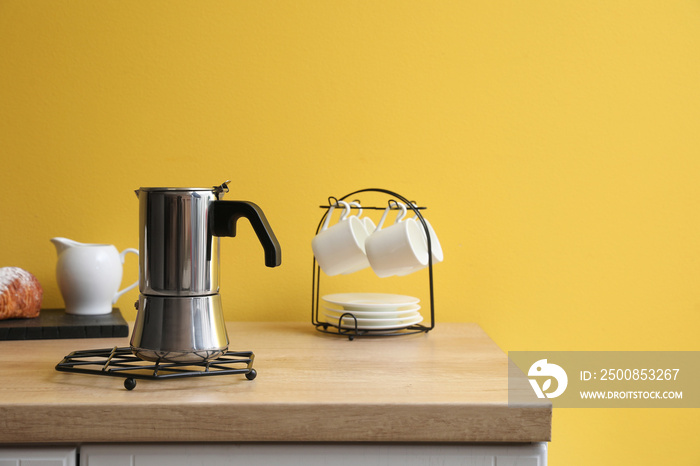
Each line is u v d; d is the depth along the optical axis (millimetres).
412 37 1492
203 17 1476
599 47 1502
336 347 1186
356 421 833
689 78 1505
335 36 1490
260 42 1484
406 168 1503
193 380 942
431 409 833
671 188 1512
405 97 1499
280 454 852
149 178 1485
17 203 1470
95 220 1485
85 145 1475
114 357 1031
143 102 1477
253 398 849
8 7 1447
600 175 1512
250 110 1489
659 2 1500
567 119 1506
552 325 1525
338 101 1495
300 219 1506
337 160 1502
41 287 1353
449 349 1171
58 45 1459
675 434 1542
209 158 1490
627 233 1517
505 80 1502
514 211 1513
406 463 857
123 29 1467
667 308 1524
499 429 835
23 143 1464
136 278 1502
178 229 947
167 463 845
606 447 1546
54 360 1062
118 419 822
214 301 981
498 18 1496
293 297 1517
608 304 1524
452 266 1519
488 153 1505
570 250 1518
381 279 1521
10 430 815
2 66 1451
